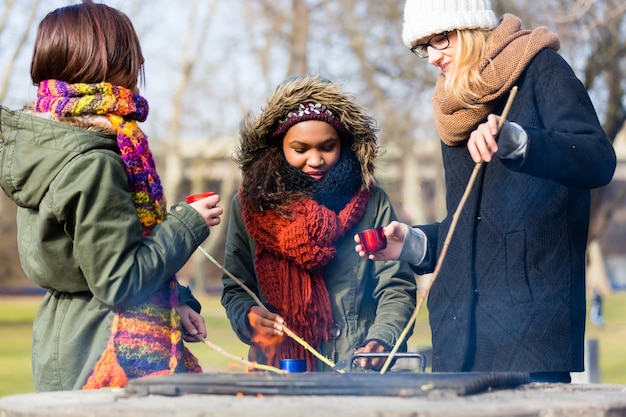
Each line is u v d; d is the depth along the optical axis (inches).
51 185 131.2
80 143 132.3
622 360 577.0
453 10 143.4
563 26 574.6
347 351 162.6
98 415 96.4
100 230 129.0
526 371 135.9
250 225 165.2
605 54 616.4
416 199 1243.2
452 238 145.9
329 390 104.0
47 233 132.1
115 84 141.4
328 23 968.9
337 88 165.3
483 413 93.0
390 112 1019.9
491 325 139.3
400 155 1236.5
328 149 165.0
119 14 144.3
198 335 145.7
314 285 162.9
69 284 134.2
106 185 130.3
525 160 127.6
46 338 136.5
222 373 120.4
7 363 590.2
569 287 138.5
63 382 133.0
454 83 141.5
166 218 139.0
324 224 161.0
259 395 105.0
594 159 131.2
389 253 148.1
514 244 139.4
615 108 651.5
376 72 933.2
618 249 2321.6
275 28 1074.7
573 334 137.9
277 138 167.6
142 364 134.0
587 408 96.9
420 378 109.1
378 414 92.0
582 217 141.3
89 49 139.1
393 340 155.3
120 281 129.1
